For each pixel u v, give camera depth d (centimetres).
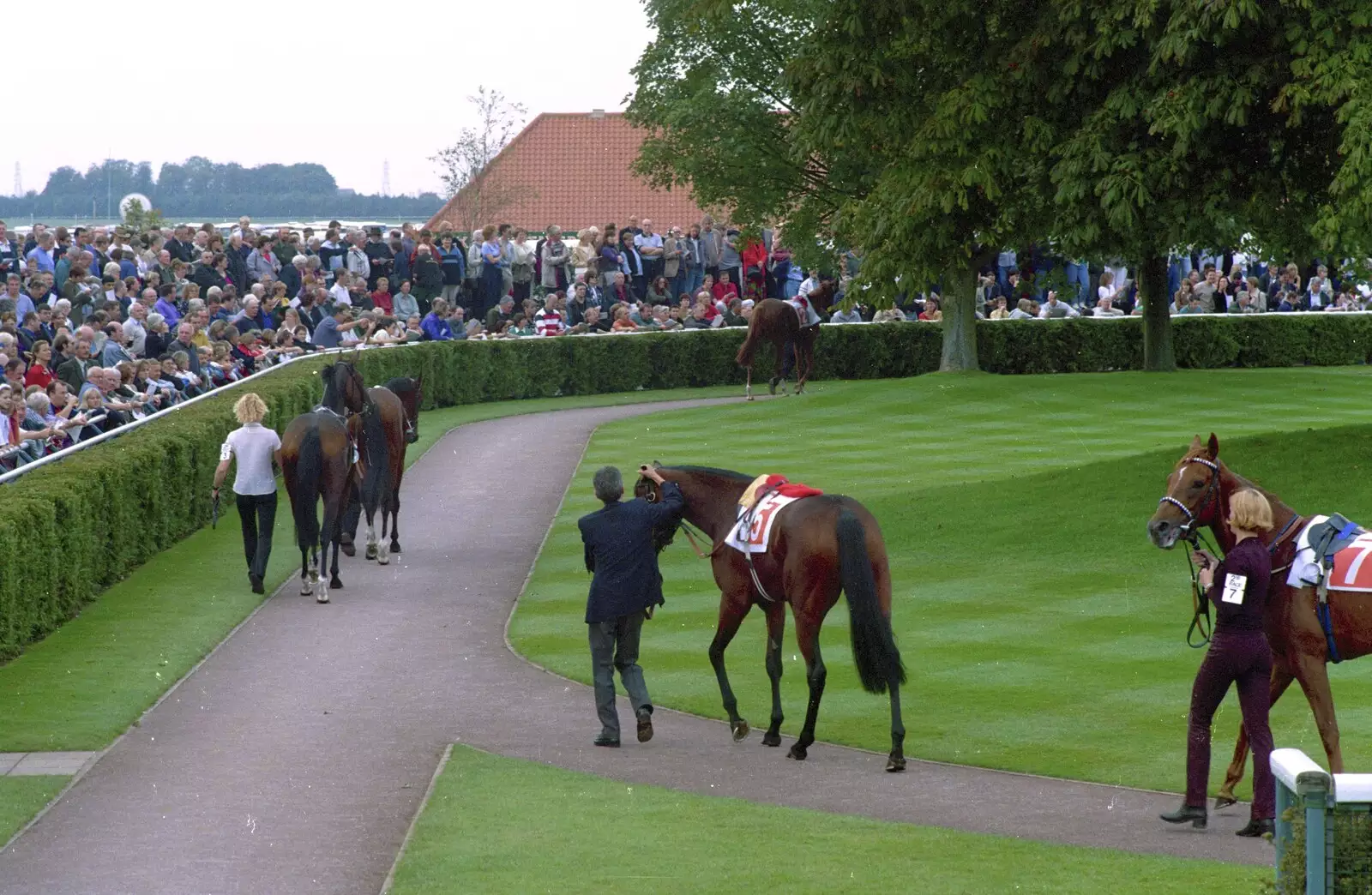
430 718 1320
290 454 1744
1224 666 990
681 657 1511
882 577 1156
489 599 1762
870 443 2795
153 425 2169
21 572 1522
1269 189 1914
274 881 935
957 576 1756
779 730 1240
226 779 1148
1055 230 2048
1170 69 1802
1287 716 1249
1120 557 1775
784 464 2595
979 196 2042
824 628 1611
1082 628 1527
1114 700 1306
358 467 1938
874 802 1084
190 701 1370
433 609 1720
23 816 1061
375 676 1452
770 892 888
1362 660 1400
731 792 1112
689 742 1253
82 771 1169
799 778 1145
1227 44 1798
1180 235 1930
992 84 1947
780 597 1212
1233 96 1777
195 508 2166
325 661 1507
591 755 1212
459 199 4888
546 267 3894
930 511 2034
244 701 1370
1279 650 1029
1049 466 2503
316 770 1173
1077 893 876
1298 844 699
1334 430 2011
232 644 1574
